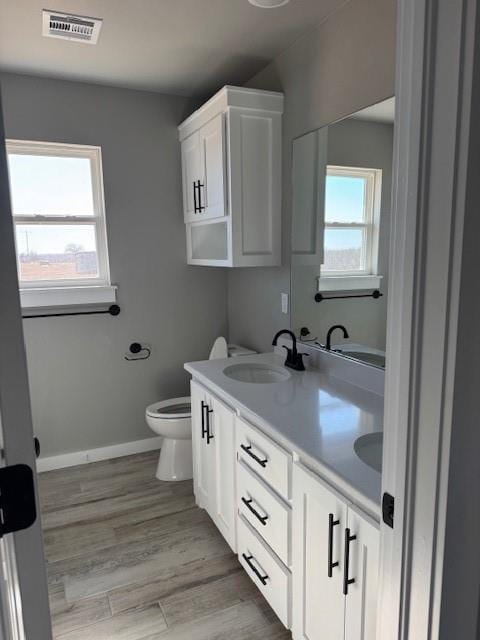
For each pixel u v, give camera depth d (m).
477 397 0.71
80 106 2.69
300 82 2.15
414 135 0.69
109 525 2.30
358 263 1.87
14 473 0.56
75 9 1.84
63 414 2.91
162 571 1.96
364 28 1.74
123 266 2.94
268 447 1.54
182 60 2.35
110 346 2.98
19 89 2.55
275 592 1.59
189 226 2.99
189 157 2.80
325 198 2.03
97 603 1.78
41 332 2.79
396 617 0.83
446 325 0.68
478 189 0.65
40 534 0.60
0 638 0.51
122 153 2.84
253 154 2.29
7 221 0.53
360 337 1.89
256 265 2.39
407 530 0.79
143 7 1.83
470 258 0.66
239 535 1.88
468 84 0.62
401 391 0.77
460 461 0.71
